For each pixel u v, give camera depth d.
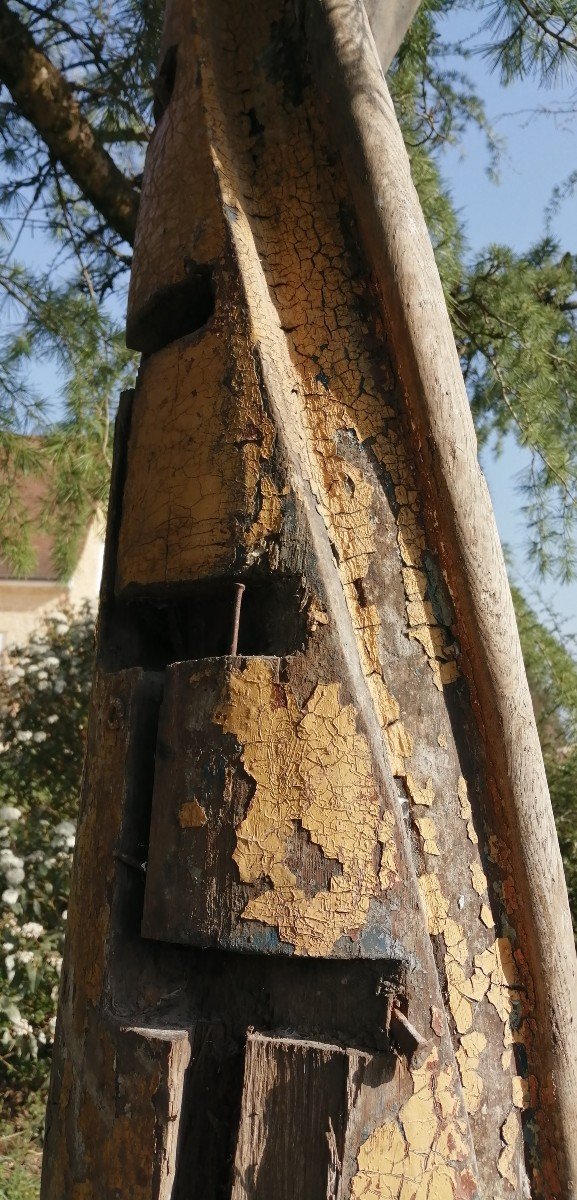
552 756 5.19
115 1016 1.12
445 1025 1.10
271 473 1.18
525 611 4.96
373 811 1.09
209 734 1.12
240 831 1.08
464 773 1.24
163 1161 1.03
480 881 1.22
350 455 1.25
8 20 3.30
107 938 1.15
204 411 1.24
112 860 1.18
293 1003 1.10
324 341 1.30
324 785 1.08
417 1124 1.05
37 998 4.08
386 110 1.32
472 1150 1.10
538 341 4.54
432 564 1.26
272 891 1.07
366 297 1.31
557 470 4.54
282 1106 1.04
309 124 1.36
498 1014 1.21
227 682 1.12
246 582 1.19
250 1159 1.03
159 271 1.35
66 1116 1.15
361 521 1.24
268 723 1.10
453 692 1.25
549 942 1.24
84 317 3.87
